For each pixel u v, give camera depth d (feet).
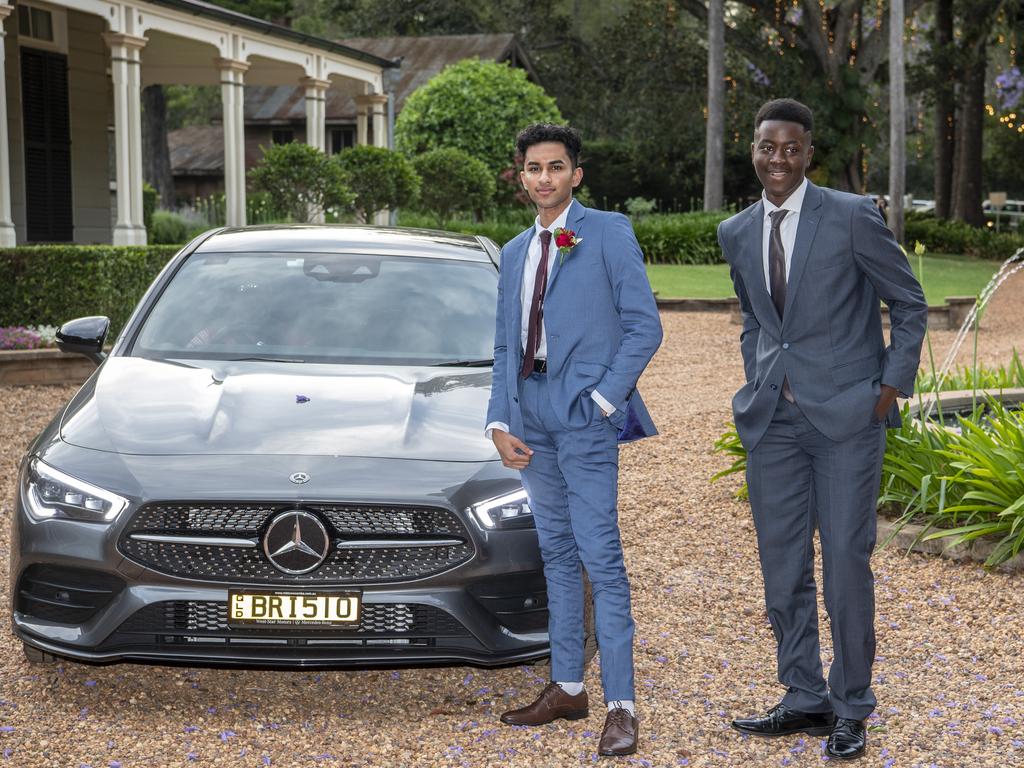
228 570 12.09
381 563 12.21
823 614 16.39
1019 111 139.85
